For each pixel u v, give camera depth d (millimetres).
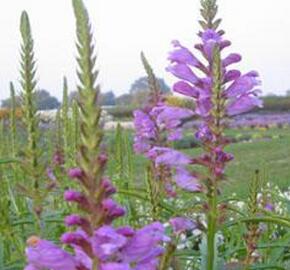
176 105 589
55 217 617
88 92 290
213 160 518
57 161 779
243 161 2914
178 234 522
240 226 719
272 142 4117
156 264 336
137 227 685
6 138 877
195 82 542
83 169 292
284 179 2037
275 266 595
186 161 529
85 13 288
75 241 294
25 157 517
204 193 516
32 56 507
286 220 549
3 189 692
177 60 548
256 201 624
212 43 542
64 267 312
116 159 839
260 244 616
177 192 700
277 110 7027
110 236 285
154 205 587
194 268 676
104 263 293
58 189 729
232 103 538
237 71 538
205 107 536
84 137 292
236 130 5859
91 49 288
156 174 672
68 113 807
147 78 746
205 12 559
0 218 600
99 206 293
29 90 508
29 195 519
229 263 618
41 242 313
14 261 577
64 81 815
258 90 541
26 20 507
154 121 745
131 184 838
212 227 511
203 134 525
